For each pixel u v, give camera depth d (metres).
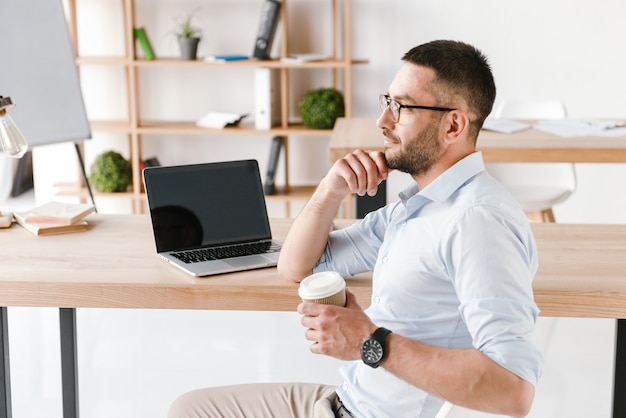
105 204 5.71
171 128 5.30
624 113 5.46
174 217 2.50
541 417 3.19
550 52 5.42
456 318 1.84
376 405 1.91
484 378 1.61
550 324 2.66
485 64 1.91
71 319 2.77
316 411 2.04
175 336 3.94
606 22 5.36
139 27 5.50
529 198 4.50
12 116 4.30
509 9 5.38
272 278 2.28
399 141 1.92
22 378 3.53
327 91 5.29
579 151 3.80
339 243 2.25
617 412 2.39
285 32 5.30
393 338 1.71
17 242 2.59
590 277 2.26
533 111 4.78
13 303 2.25
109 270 2.34
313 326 1.78
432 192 1.85
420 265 1.84
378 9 5.43
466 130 1.89
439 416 1.69
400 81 1.91
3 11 4.27
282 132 5.24
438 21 5.42
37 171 5.68
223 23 5.50
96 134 5.67
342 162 2.15
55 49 4.42
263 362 3.68
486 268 1.69
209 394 2.25
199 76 5.58
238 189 2.59
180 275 2.31
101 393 3.39
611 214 5.58
